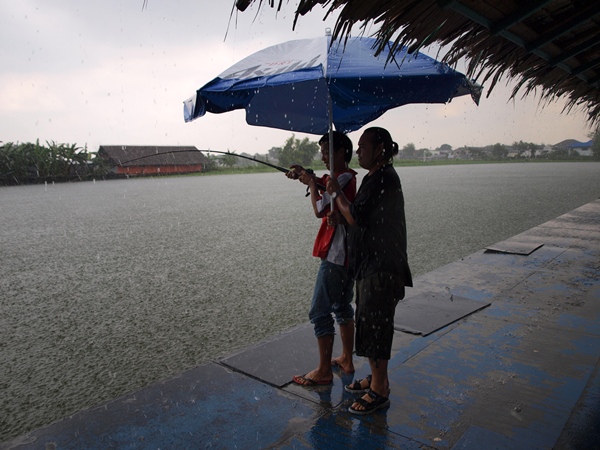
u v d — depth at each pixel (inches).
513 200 597.0
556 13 73.5
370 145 87.0
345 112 123.4
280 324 168.9
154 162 1905.8
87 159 1673.2
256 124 121.9
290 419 88.9
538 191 729.6
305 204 617.9
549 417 86.7
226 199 723.4
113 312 187.0
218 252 302.8
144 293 212.7
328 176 98.4
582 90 126.6
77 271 260.7
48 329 170.2
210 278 236.4
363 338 88.3
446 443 79.8
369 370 108.7
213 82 98.7
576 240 254.7
